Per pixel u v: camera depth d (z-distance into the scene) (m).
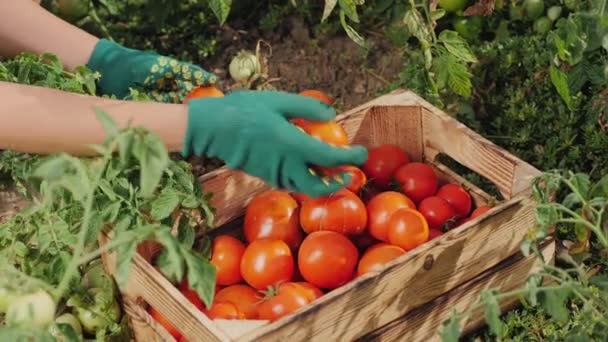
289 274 2.18
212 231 2.41
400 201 2.29
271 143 1.96
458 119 2.89
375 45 3.22
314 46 3.23
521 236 2.26
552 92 2.82
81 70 2.35
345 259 2.12
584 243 2.15
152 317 2.12
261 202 2.31
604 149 2.69
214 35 3.34
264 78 2.74
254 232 2.30
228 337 1.87
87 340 2.20
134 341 2.23
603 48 2.59
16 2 2.48
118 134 1.37
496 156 2.32
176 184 2.12
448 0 2.93
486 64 2.95
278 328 1.90
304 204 2.26
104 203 2.05
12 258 2.14
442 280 2.17
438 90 2.87
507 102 2.85
